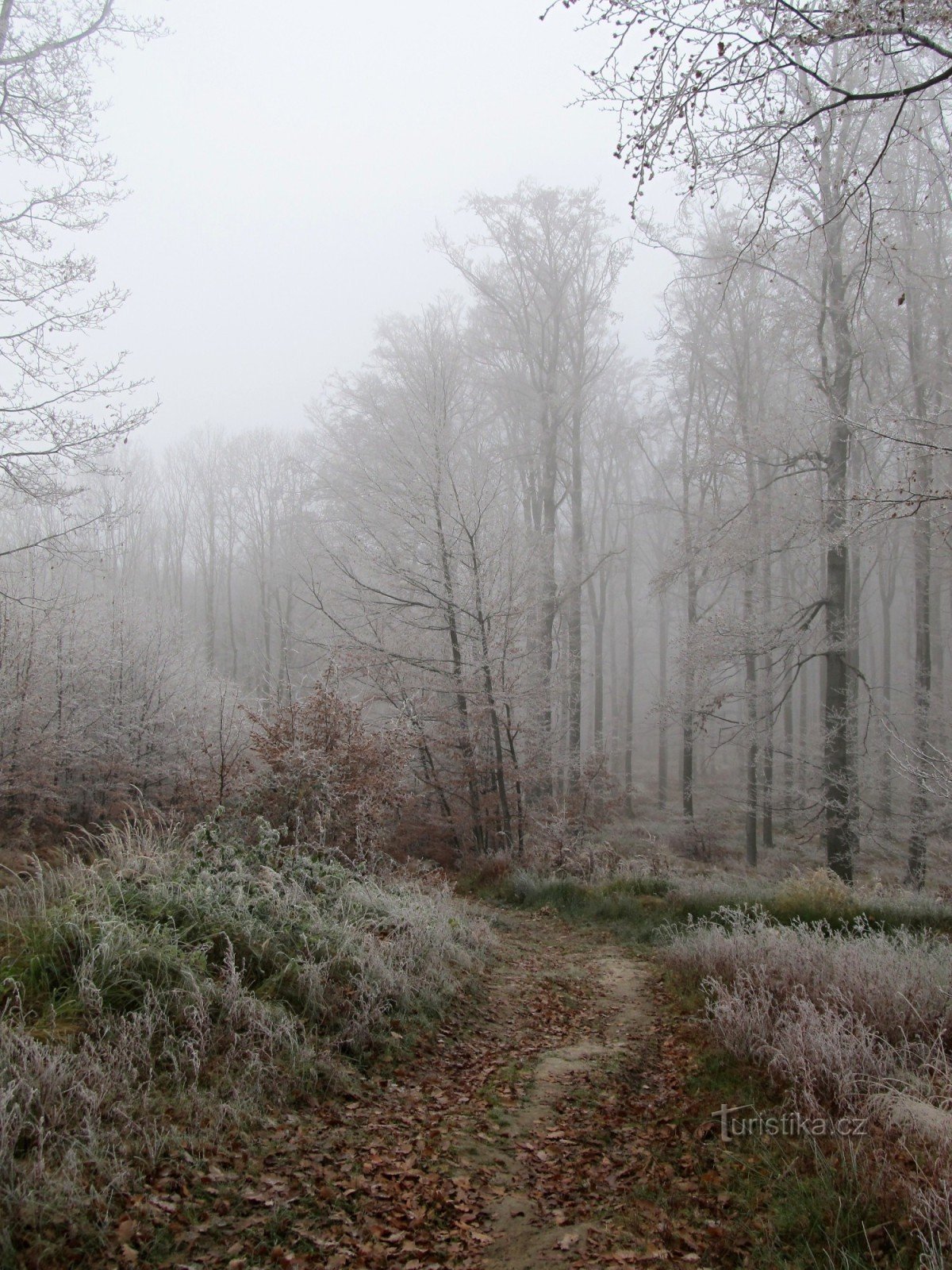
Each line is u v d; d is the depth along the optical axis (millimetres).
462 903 9992
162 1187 3166
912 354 14734
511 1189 3590
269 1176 3412
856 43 5551
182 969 4551
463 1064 5062
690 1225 3311
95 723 14656
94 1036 3943
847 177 5945
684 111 4832
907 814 14492
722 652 14930
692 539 16000
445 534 14555
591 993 6949
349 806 9492
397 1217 3273
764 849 20234
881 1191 3258
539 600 15656
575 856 13078
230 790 9750
